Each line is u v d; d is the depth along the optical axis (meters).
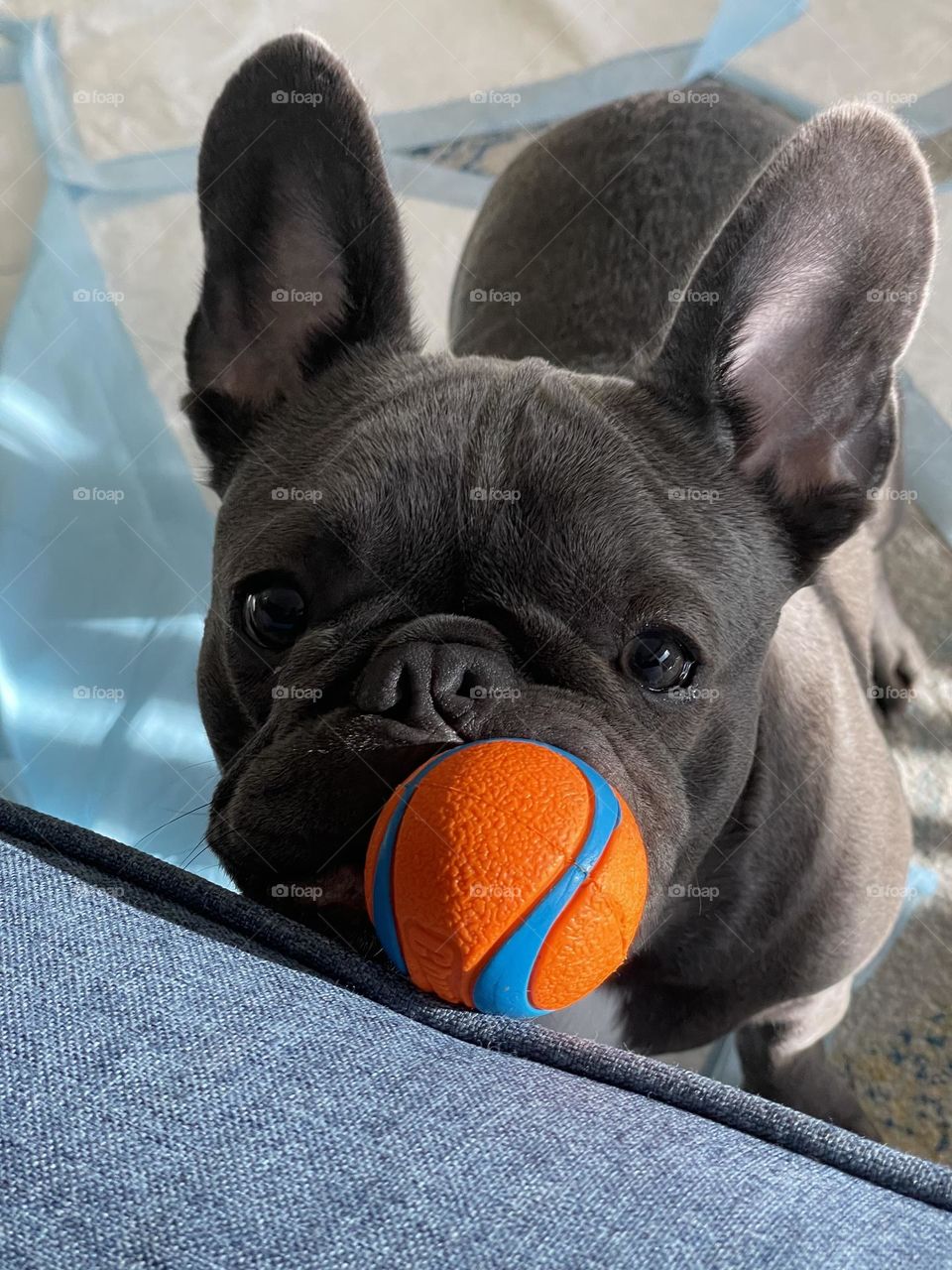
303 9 0.91
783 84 0.87
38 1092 0.18
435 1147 0.19
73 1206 0.17
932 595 0.73
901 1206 0.20
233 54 0.88
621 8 0.90
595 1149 0.19
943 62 0.85
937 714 0.69
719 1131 0.21
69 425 0.75
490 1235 0.17
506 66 0.89
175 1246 0.16
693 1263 0.17
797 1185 0.20
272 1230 0.17
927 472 0.75
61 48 0.88
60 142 0.83
